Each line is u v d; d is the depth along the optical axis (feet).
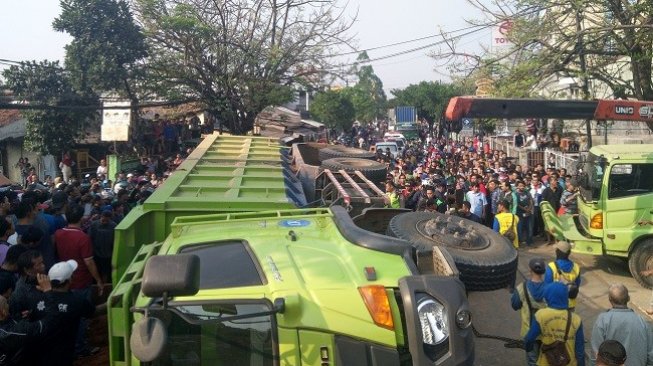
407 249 12.68
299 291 10.97
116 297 11.65
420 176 60.08
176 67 83.20
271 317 10.66
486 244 19.36
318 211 16.53
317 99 172.65
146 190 37.35
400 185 50.65
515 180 48.55
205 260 12.46
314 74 91.20
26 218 22.43
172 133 85.56
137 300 11.18
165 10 81.10
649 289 35.09
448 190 50.26
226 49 83.30
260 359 10.69
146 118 95.55
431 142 129.39
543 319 19.65
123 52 77.36
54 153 78.18
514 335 27.71
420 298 10.80
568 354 19.62
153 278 9.40
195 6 82.89
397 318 11.02
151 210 18.97
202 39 81.15
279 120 114.11
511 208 46.26
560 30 57.52
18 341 15.84
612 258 42.24
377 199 24.48
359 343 10.63
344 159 38.99
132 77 80.64
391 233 18.95
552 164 68.59
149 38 80.79
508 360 24.77
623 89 59.47
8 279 18.26
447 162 79.15
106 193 41.73
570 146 75.05
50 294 16.57
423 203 43.37
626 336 18.08
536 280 21.26
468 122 117.91
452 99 33.09
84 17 76.28
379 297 10.93
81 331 20.21
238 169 26.27
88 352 20.36
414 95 184.14
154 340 9.27
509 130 125.08
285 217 15.74
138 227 18.30
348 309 10.83
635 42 55.31
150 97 85.46
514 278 19.24
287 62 88.02
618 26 53.11
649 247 35.27
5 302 16.01
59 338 16.88
